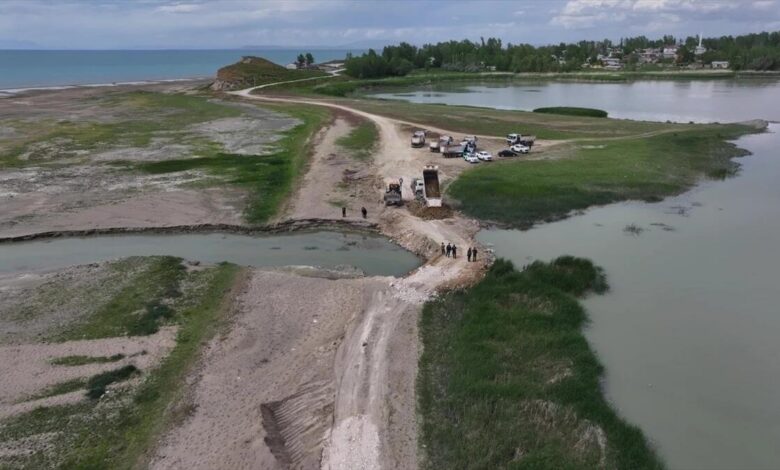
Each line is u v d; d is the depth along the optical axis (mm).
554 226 47031
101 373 27312
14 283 36969
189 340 30188
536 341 29312
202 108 113625
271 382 26891
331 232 47594
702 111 116875
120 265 39375
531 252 41688
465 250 41438
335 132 84250
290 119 99062
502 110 111875
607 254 41094
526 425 23281
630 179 58312
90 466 21703
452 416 24188
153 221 48781
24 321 32094
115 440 23062
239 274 37969
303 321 32406
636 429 23000
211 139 81375
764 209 50656
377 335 30422
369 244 45000
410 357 28562
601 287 35781
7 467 21625
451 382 26359
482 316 31922
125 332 30844
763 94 149250
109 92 153000
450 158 67625
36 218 49281
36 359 28484
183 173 62875
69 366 27938
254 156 70875
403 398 25469
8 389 26203
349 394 25734
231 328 31391
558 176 59031
